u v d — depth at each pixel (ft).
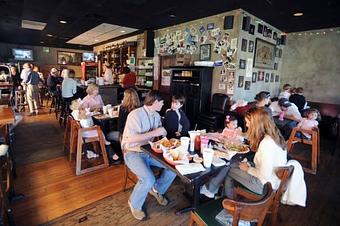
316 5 12.11
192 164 5.17
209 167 5.14
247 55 14.93
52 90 21.21
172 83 17.40
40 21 19.16
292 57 18.93
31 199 7.07
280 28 17.60
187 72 16.12
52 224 6.00
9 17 17.89
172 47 18.80
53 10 15.58
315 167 10.00
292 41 18.83
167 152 5.53
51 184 8.03
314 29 17.42
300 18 14.67
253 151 5.92
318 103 17.02
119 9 14.73
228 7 13.32
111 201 7.13
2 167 5.34
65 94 15.43
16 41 30.71
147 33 20.42
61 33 24.81
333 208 7.31
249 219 3.61
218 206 4.83
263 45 16.44
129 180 8.43
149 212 6.66
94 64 29.99
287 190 5.45
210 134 7.34
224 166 5.31
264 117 5.58
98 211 6.61
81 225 6.00
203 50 16.07
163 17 16.17
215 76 15.42
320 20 14.90
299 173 5.43
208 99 15.60
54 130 14.80
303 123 10.80
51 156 10.48
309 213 7.00
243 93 15.29
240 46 14.06
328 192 8.32
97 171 9.16
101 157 10.51
